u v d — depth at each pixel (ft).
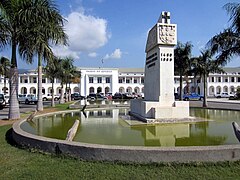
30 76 211.82
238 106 81.10
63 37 47.14
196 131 29.94
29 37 42.55
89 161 17.71
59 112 55.93
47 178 14.84
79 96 171.42
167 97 40.78
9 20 38.42
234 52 51.78
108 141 24.12
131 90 222.89
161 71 41.06
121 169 16.08
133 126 34.30
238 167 16.26
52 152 19.54
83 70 212.84
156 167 16.31
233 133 28.37
